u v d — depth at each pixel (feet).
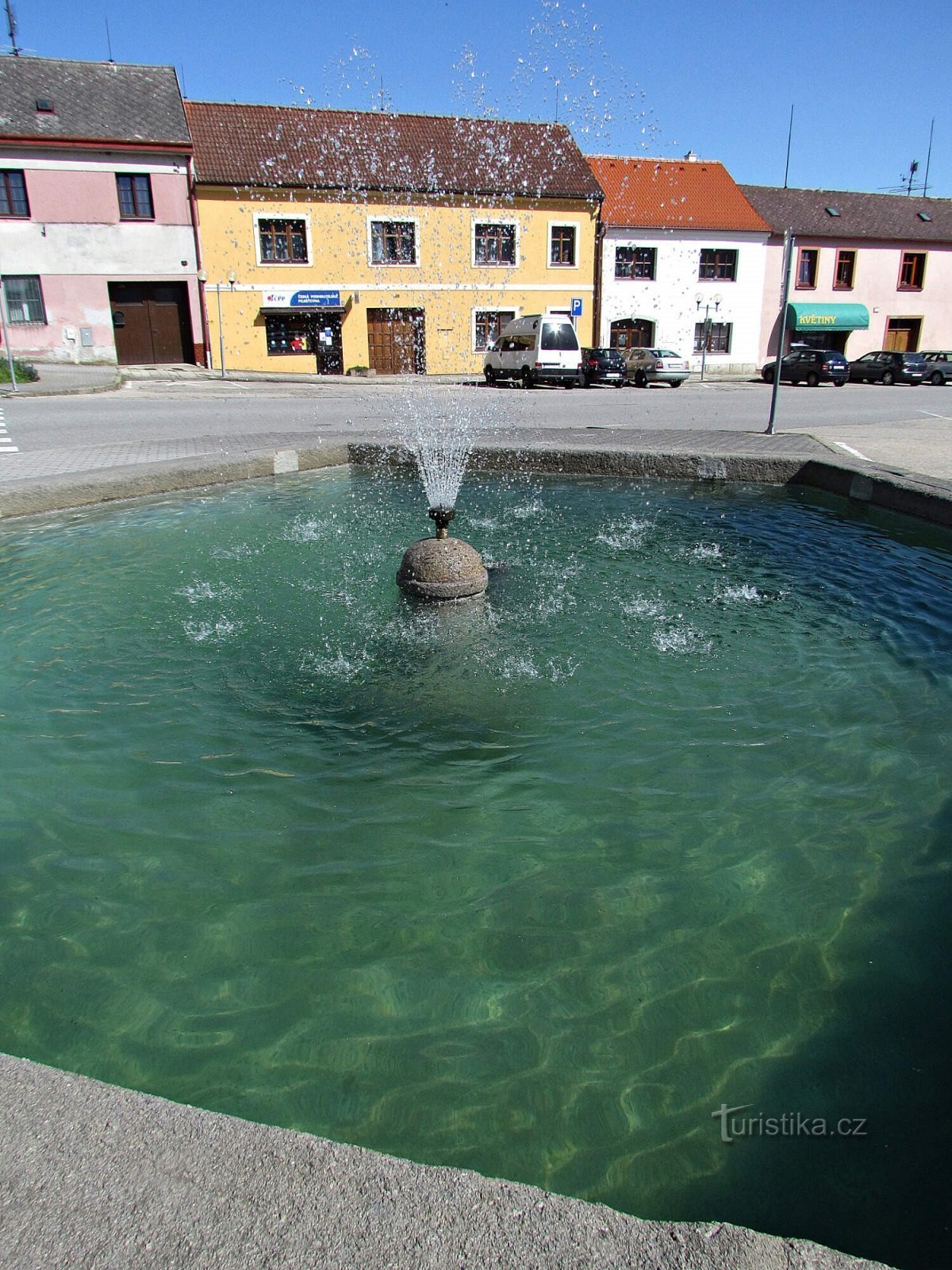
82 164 82.99
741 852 9.98
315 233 91.56
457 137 100.63
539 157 101.81
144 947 8.54
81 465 30.68
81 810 10.87
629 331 108.27
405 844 10.18
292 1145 4.93
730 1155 6.33
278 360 94.73
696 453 32.86
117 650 16.01
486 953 8.43
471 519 26.86
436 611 18.11
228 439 37.65
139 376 80.94
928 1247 5.65
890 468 28.89
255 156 89.92
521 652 15.92
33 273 84.38
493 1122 6.60
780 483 31.78
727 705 13.70
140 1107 5.19
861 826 10.45
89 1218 4.49
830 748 12.32
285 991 7.95
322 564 21.66
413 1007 7.76
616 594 19.26
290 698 14.07
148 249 86.94
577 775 11.68
